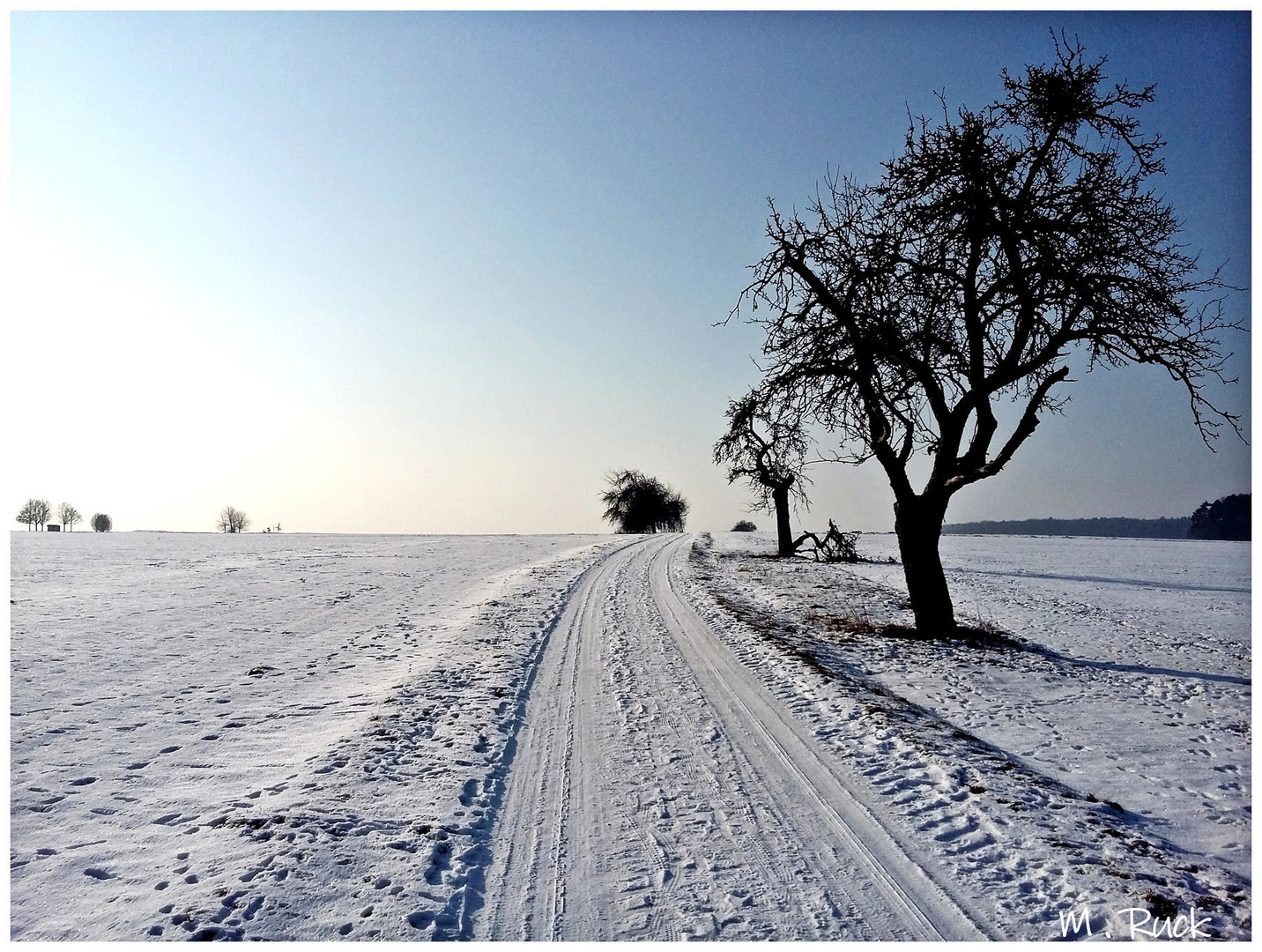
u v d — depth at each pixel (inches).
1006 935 201.2
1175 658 631.8
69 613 778.2
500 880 234.2
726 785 314.2
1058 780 330.6
